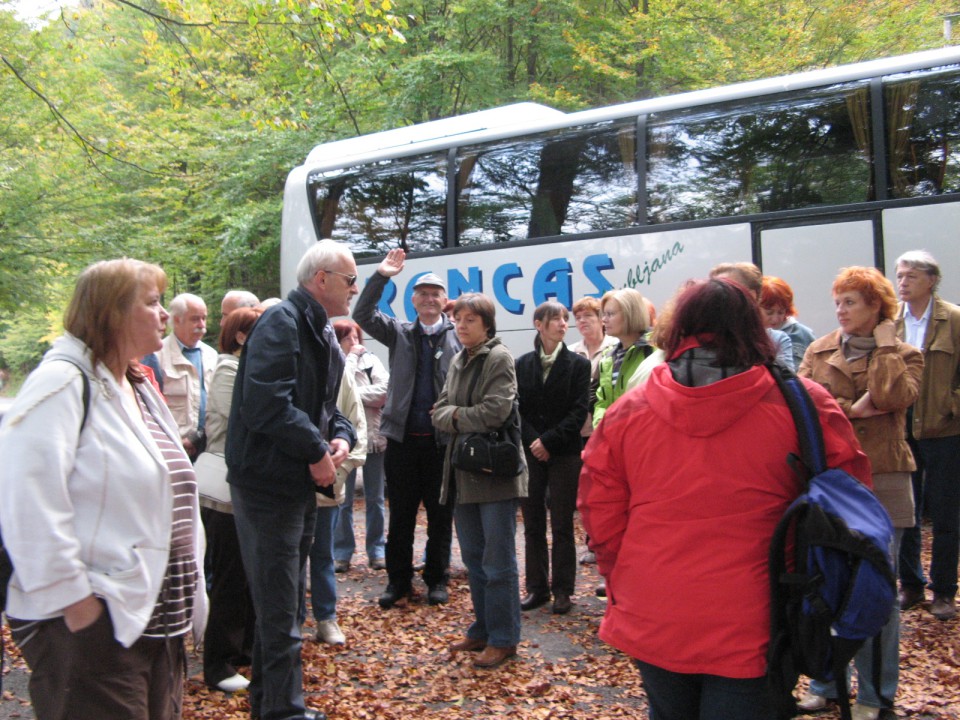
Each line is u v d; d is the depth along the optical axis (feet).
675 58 54.80
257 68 37.96
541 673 16.28
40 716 8.73
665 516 8.66
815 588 8.05
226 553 15.62
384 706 14.97
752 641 8.19
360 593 22.15
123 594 8.64
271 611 13.12
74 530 8.58
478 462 16.33
